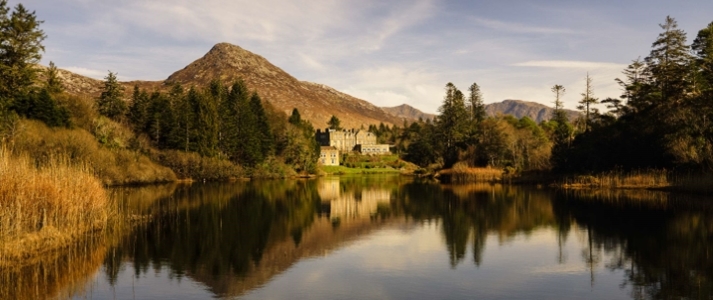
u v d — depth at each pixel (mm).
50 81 91562
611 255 22469
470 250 24000
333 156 151500
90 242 24500
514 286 17844
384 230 30016
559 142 76812
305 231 29609
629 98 77688
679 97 63438
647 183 54594
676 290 17031
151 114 89062
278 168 102688
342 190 62938
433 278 18953
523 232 28875
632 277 18766
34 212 22578
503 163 83250
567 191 54406
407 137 185750
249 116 100062
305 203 45656
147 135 87000
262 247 24766
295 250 24125
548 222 32344
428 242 26125
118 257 22047
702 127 51719
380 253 23438
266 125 105250
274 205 43750
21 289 17172
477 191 57562
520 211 38094
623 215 34312
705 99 53781
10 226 21266
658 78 70375
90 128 71000
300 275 19406
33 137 54312
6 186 22016
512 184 68688
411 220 34188
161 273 19547
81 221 25562
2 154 24609
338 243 25891
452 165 92250
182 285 17938
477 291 17250
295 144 113000
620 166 60875
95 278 18656
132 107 93688
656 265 20500
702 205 38156
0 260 19531
